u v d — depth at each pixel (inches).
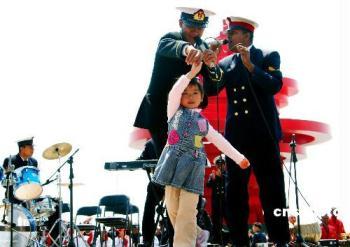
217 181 487.8
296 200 330.6
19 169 518.0
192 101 233.1
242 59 307.3
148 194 377.7
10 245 456.8
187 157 225.1
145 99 280.1
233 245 315.9
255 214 903.1
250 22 325.4
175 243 219.8
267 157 319.6
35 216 585.0
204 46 273.7
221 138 234.1
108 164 304.3
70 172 532.7
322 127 954.7
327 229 637.3
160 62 273.9
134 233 586.6
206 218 485.4
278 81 312.8
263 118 320.8
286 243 317.1
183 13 270.4
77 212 803.4
